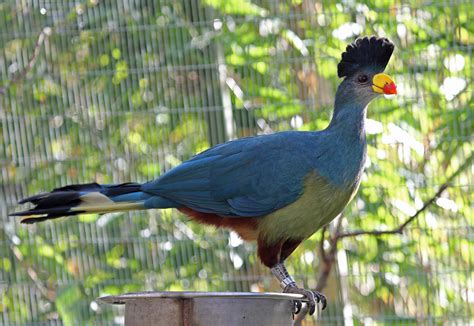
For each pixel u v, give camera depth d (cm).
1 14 1324
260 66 1280
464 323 1234
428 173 1248
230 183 945
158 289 1282
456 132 1239
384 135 1256
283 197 932
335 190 932
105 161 1290
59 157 1301
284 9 1296
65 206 935
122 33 1299
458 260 1240
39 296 1301
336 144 933
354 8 1282
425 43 1255
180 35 1290
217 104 1275
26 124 1307
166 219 1302
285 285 937
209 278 1273
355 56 945
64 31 1309
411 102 1254
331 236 1225
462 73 1245
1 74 1327
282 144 945
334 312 1262
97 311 1288
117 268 1295
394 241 1266
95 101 1299
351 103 939
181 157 1275
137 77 1291
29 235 1302
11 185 1307
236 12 1294
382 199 1259
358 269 1273
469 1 1246
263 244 952
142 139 1288
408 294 1256
